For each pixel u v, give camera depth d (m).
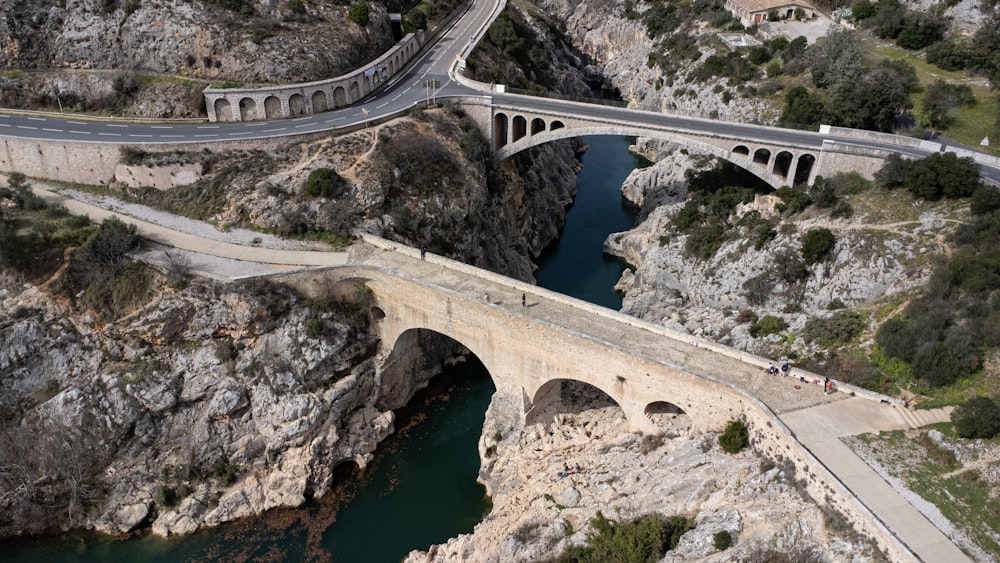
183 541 54.12
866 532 36.84
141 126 78.31
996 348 47.62
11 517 54.31
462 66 98.06
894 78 82.62
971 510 37.41
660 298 77.44
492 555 46.31
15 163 73.50
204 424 58.00
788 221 72.44
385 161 73.88
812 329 59.62
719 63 107.25
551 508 47.94
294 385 60.16
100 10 84.06
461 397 68.50
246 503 56.03
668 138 78.88
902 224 64.31
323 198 69.44
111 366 58.59
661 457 48.59
